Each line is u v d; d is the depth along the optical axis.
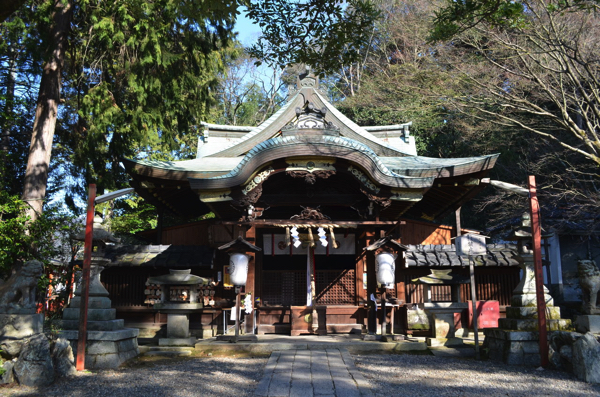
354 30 8.45
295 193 10.33
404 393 5.65
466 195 11.62
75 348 7.59
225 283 10.93
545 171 17.89
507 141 18.92
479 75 16.73
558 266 18.34
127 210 20.80
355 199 10.03
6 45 15.67
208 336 10.73
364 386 5.79
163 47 14.31
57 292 13.06
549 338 7.40
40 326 6.88
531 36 13.52
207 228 12.49
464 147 21.69
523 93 15.57
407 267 11.14
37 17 12.94
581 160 17.45
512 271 11.59
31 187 12.08
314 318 10.19
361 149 9.08
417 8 21.61
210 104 17.55
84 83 16.06
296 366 6.89
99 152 15.72
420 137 22.03
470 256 8.38
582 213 16.31
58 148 18.89
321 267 12.42
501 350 7.88
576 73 14.27
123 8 12.83
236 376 6.61
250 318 9.98
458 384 6.14
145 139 15.52
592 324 6.87
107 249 11.52
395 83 20.05
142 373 6.91
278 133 12.83
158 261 11.15
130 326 11.14
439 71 17.19
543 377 6.54
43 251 10.27
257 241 11.65
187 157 23.70
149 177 10.67
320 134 10.07
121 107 16.17
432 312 9.82
